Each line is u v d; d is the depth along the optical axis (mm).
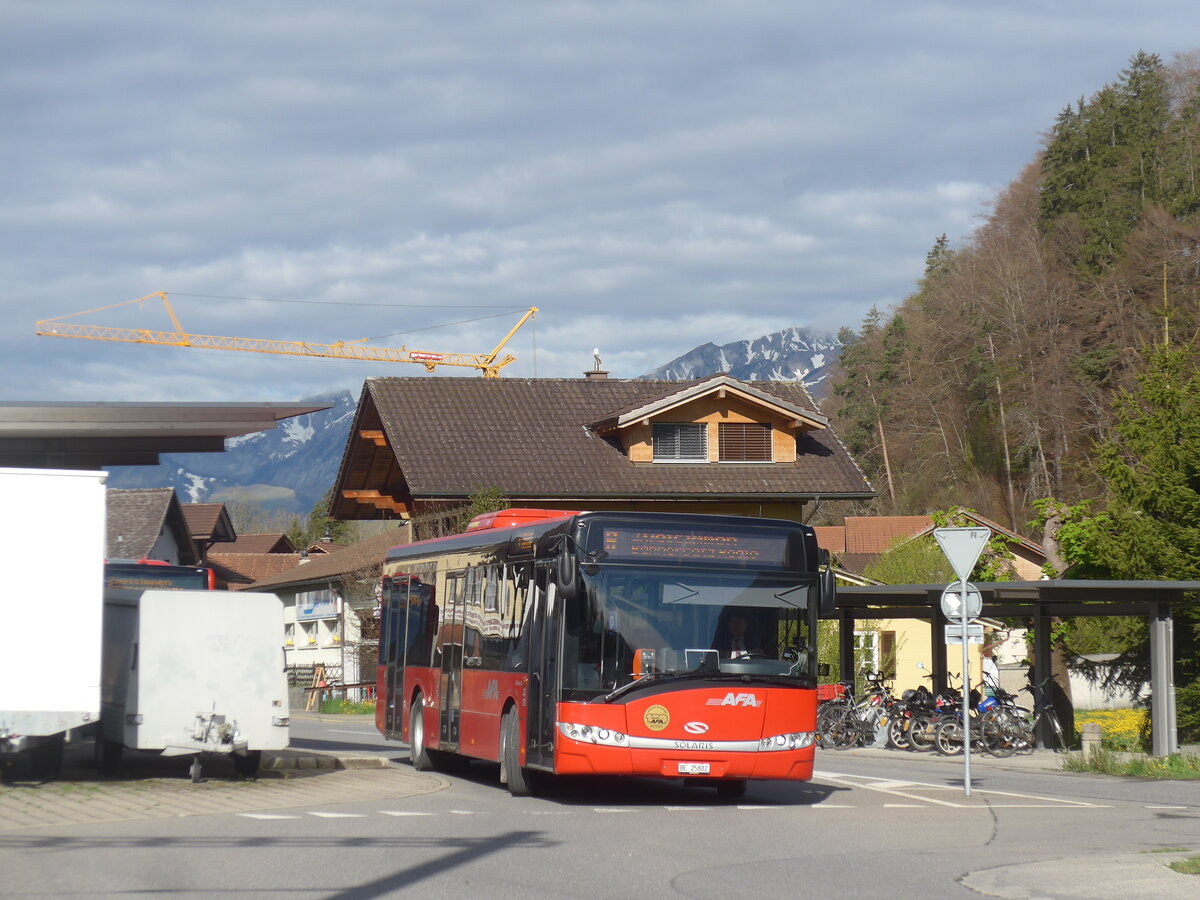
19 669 15789
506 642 17344
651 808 15461
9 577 15836
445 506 40812
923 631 44625
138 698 16906
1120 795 17953
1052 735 26406
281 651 17594
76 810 14281
